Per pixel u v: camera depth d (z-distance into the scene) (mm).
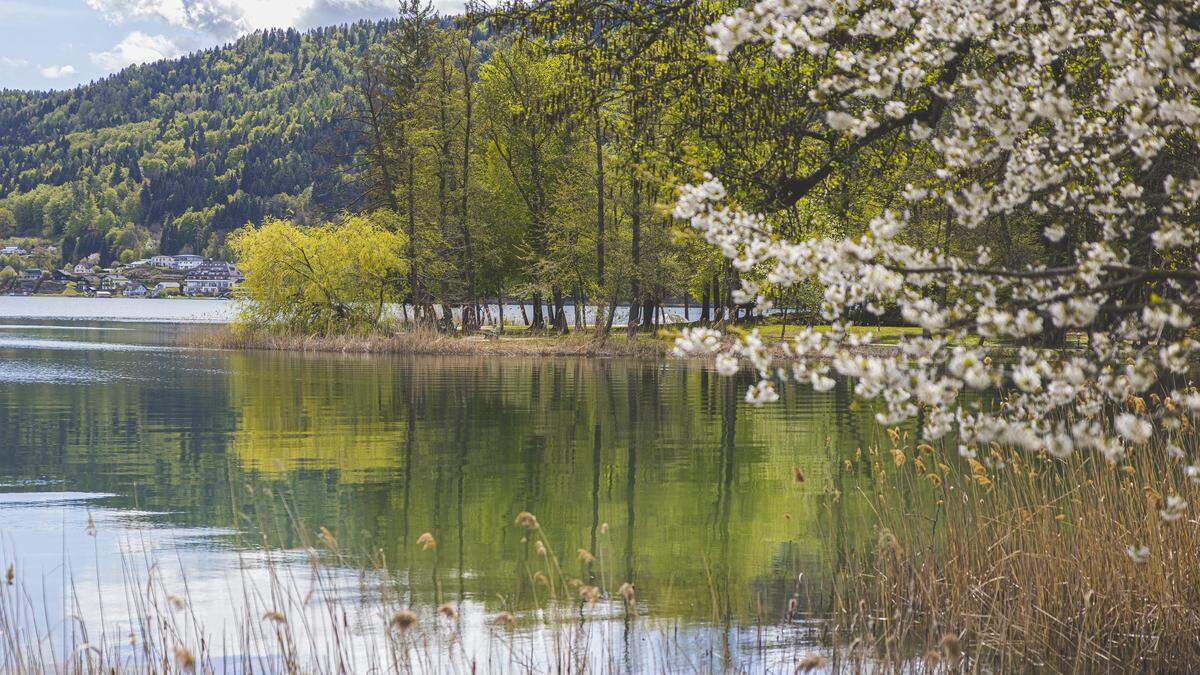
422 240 55812
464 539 12930
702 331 5469
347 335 50812
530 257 56375
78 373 36844
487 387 32562
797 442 20938
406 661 7785
